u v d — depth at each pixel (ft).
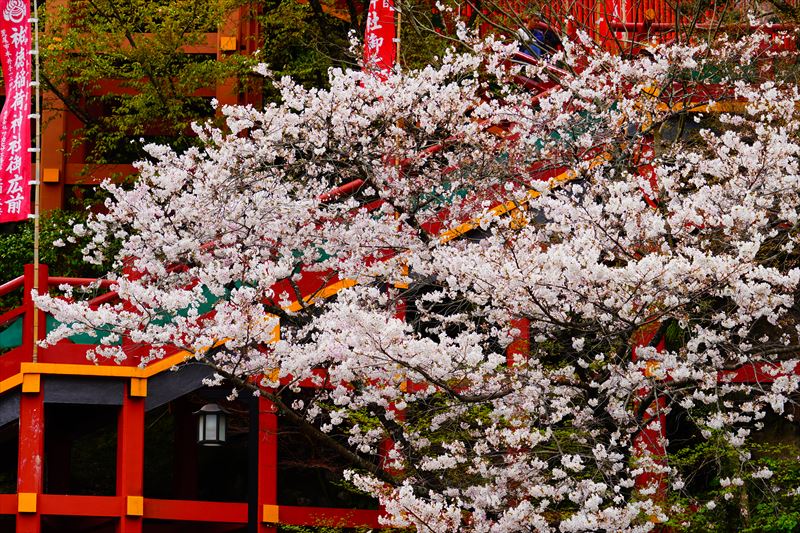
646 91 38.96
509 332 35.63
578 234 32.35
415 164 38.11
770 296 30.63
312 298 38.88
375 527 41.91
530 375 33.78
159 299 34.42
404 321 34.78
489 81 46.44
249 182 36.99
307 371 35.14
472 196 37.63
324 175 39.88
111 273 38.24
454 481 35.65
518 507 31.53
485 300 32.19
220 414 40.73
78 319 34.94
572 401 36.96
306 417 36.99
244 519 41.78
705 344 35.27
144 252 37.55
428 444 35.99
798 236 34.63
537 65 41.09
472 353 29.68
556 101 37.27
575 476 36.11
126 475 39.99
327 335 34.12
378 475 35.91
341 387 35.99
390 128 37.40
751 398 44.47
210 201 36.58
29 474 38.99
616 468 32.37
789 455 43.32
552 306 32.96
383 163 37.83
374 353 30.63
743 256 28.12
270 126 36.29
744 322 32.40
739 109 44.80
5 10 40.27
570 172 37.86
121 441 40.37
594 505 30.42
